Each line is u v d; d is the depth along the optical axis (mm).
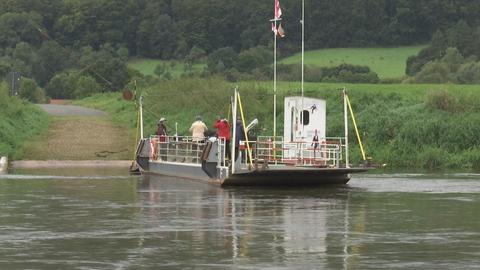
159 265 27141
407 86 121312
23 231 34219
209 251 29594
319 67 191875
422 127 87000
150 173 67812
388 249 30125
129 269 26531
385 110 96438
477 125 86812
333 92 106188
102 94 167375
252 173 53312
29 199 46656
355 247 30516
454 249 30141
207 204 44406
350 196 49312
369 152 86312
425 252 29500
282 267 26812
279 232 34094
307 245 30922
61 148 86812
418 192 52094
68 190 52156
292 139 61031
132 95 109000
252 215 39594
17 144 86375
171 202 45281
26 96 175875
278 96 102562
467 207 43344
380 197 48656
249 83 109562
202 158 57812
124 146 89062
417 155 84188
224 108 101375
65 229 34750
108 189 53188
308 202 45625
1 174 66250
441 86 115312
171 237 32688
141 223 36625
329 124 94062
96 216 39062
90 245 30844
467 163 82062
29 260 27969
